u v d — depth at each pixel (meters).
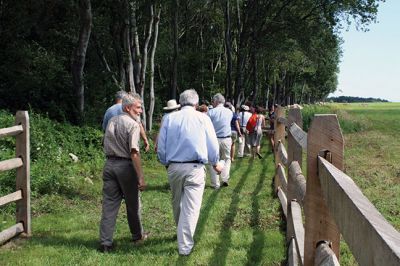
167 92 35.62
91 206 8.66
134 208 6.34
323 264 2.26
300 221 4.73
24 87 17.83
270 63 41.72
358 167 13.62
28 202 6.57
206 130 5.99
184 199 5.97
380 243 1.16
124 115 6.16
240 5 34.97
